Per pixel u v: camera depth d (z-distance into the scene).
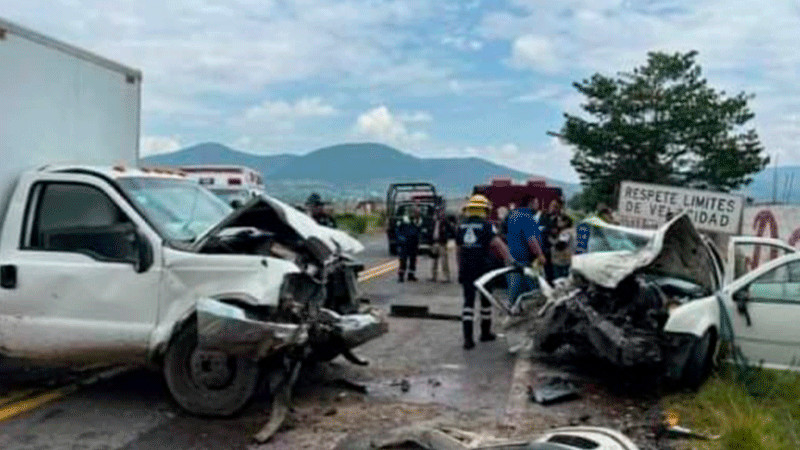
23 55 7.14
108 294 6.69
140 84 9.23
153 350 6.61
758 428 6.20
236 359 6.44
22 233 6.94
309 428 6.34
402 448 5.19
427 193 27.42
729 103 52.31
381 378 8.23
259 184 21.20
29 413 6.55
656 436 6.36
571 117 53.75
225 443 5.90
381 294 16.02
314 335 6.73
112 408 6.75
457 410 7.05
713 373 8.05
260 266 6.48
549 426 6.63
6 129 6.95
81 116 8.05
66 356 6.85
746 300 8.19
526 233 11.03
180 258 6.61
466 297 10.06
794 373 7.86
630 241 10.30
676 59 53.44
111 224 6.94
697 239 8.62
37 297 6.79
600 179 52.78
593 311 8.29
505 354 9.63
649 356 7.70
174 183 7.68
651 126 51.91
